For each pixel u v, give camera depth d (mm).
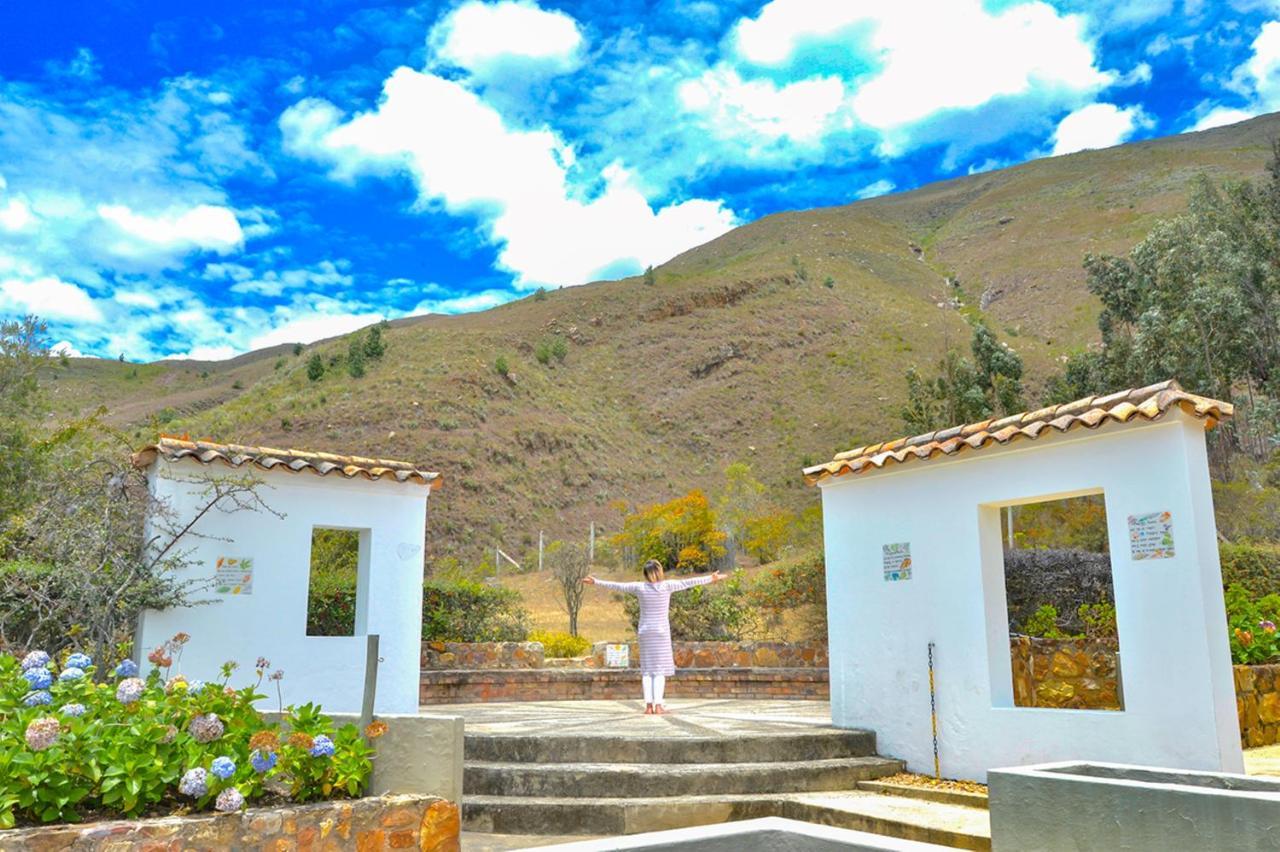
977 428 8703
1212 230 40812
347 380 66938
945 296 109875
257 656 10008
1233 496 23250
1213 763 6500
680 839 3377
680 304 93312
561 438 64750
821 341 87875
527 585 41312
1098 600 14469
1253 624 10797
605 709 12352
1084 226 115312
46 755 4766
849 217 154500
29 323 21609
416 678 11172
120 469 9875
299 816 5086
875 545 9469
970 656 8336
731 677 15008
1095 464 7547
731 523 42562
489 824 7512
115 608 9227
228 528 10047
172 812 4977
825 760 8781
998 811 4918
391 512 11289
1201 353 38469
